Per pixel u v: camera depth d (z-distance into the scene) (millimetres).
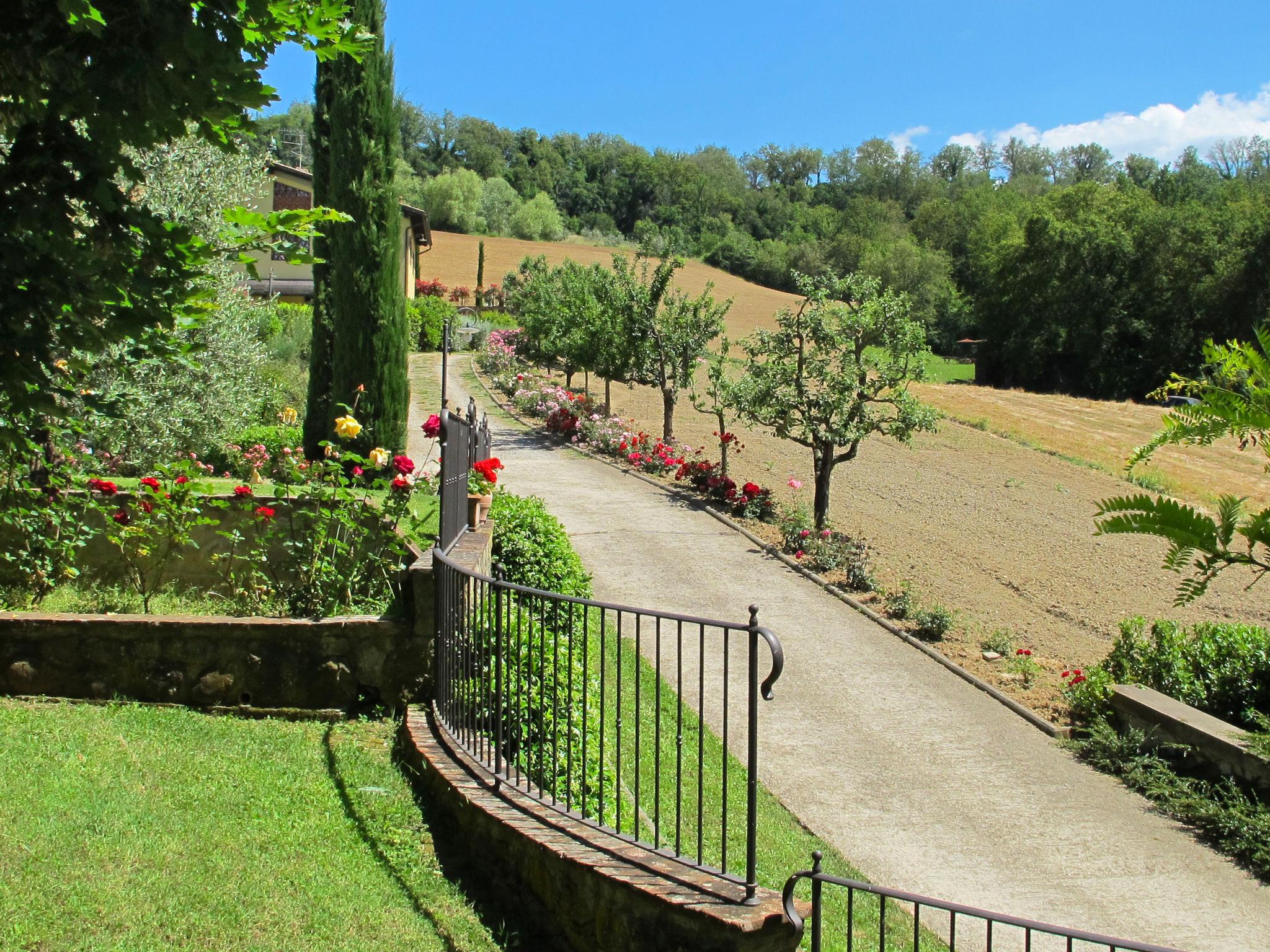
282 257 4043
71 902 3465
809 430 14938
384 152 12625
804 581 12531
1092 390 54719
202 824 4207
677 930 3369
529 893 3963
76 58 2938
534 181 117625
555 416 23438
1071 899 6105
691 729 7676
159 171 10836
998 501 20156
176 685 5566
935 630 10984
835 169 128500
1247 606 14078
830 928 5238
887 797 7281
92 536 6422
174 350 3824
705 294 21734
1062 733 8758
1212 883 6422
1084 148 99625
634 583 11883
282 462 8180
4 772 4402
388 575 6168
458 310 49531
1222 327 51750
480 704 4719
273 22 3320
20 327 3021
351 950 3451
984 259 65438
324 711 5590
